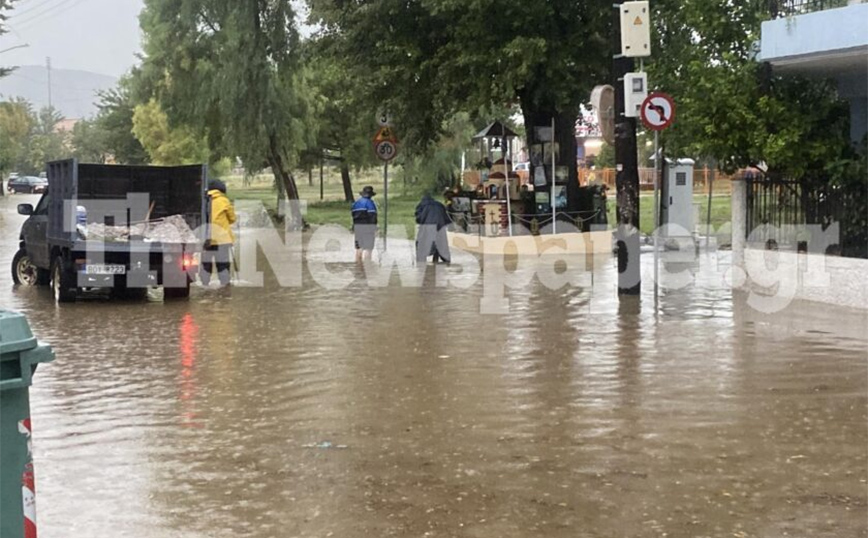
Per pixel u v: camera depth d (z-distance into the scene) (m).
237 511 6.05
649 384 9.30
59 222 16.59
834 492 6.27
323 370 10.27
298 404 8.80
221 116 37.34
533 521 5.80
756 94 14.81
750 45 14.94
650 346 11.23
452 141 44.00
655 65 16.73
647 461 6.95
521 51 21.53
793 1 14.82
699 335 11.89
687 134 15.75
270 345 11.84
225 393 9.28
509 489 6.39
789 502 6.08
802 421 7.96
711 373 9.74
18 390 3.57
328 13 25.08
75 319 14.35
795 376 9.58
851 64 14.16
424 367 10.32
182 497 6.32
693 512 5.92
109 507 6.14
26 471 3.61
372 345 11.70
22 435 3.59
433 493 6.33
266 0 36.22
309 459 7.12
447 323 13.25
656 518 5.82
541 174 25.89
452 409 8.52
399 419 8.22
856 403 8.52
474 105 23.34
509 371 10.02
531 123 26.05
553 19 22.62
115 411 8.62
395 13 23.88
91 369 10.51
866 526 5.67
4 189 82.25
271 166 40.53
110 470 6.91
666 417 8.12
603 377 9.65
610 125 15.95
